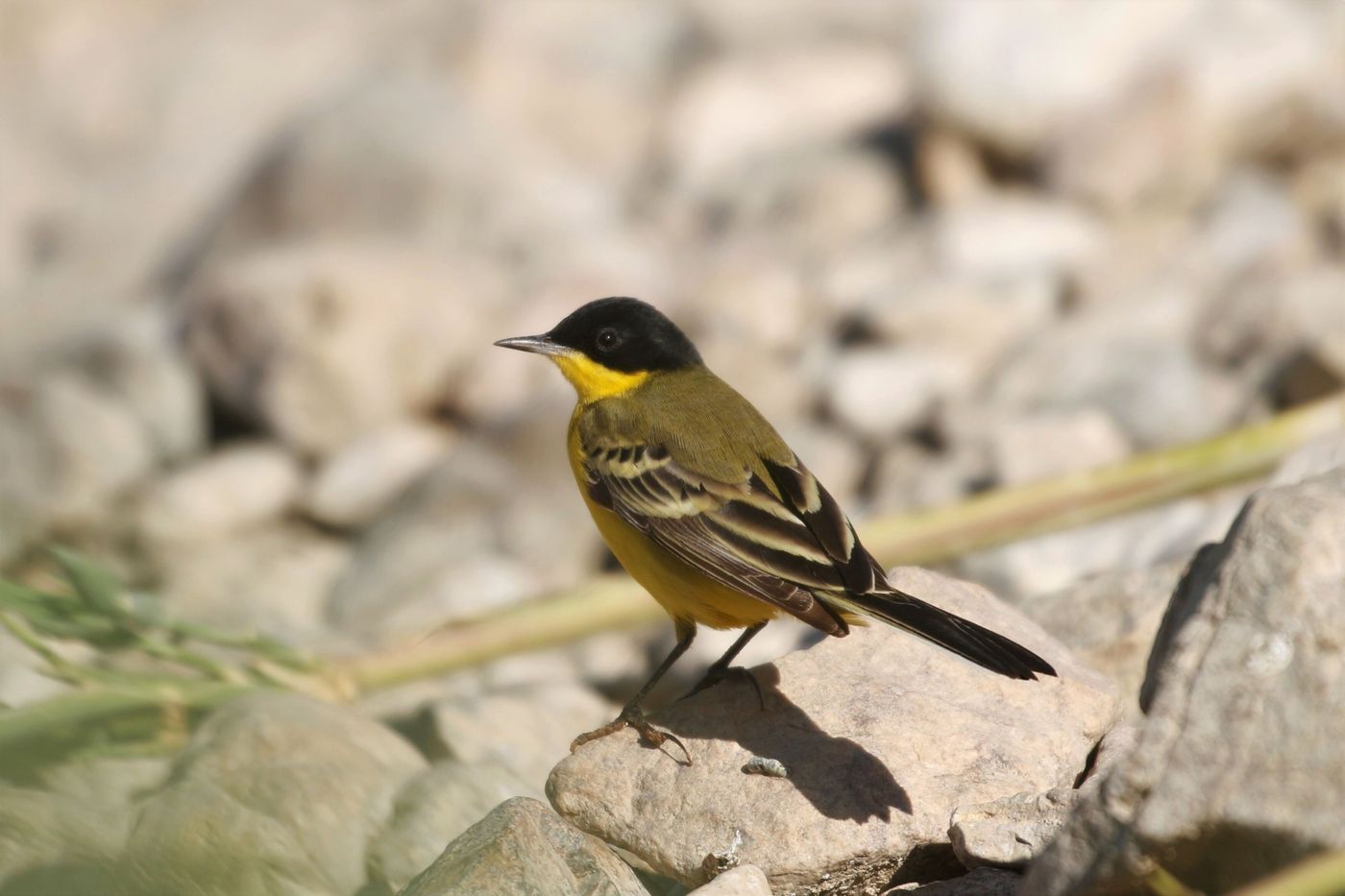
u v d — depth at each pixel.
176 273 21.31
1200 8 19.80
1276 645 6.13
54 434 16.97
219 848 7.38
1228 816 5.87
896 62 23.56
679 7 25.39
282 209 20.70
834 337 17.50
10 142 24.59
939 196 19.75
